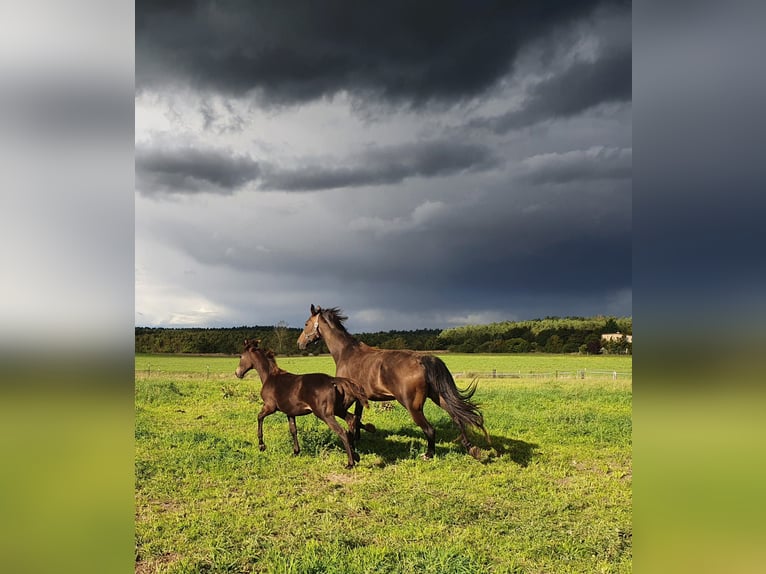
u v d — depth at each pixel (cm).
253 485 695
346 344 884
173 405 1390
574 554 484
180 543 512
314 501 630
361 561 465
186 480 714
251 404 1415
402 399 805
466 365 4309
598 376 2969
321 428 1032
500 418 1158
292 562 454
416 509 600
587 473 749
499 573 446
